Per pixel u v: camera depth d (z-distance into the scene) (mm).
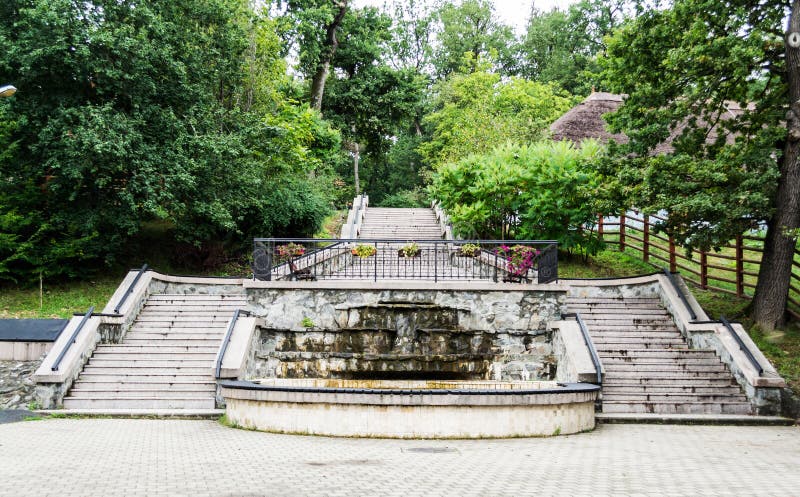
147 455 9031
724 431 12430
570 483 7406
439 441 10727
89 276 22500
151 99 21266
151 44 20500
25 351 15961
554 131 31094
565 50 54625
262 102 27562
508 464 8578
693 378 14977
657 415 13695
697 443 10805
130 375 14961
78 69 19422
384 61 45188
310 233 27891
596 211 18141
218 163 21438
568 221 22312
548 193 21734
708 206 15281
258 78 26875
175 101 21828
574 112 32188
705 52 16312
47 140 19438
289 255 17562
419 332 16359
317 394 11211
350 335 16375
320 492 6781
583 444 10555
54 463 8383
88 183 21219
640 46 17906
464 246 18016
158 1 21859
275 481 7316
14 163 21141
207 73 22859
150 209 19625
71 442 10086
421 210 31812
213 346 16219
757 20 17047
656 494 6898
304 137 29812
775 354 15695
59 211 21219
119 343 16375
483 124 32781
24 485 7066
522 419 11320
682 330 16734
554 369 16234
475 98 41906
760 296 17156
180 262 24453
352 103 42312
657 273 18703
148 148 20062
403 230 28250
